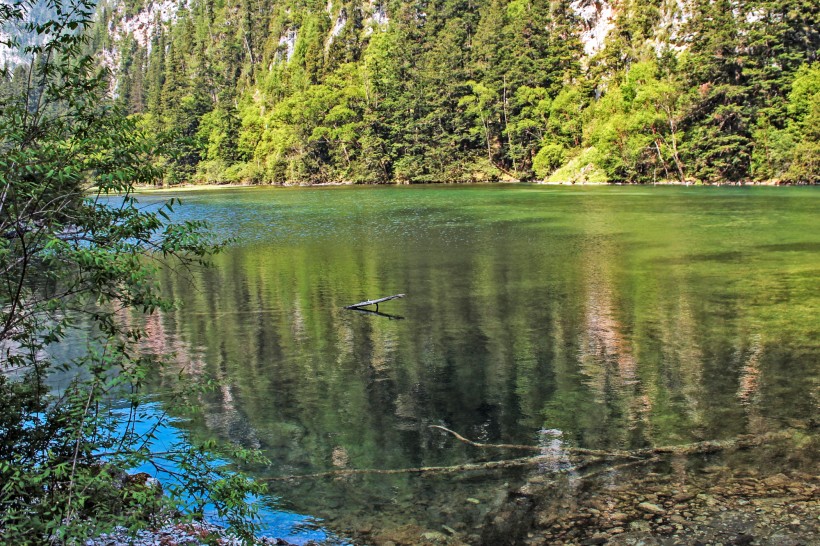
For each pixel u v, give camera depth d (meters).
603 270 20.73
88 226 5.07
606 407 9.21
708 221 33.50
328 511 6.31
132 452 5.05
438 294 17.64
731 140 67.81
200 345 12.90
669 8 88.31
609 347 12.31
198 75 138.38
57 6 4.95
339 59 125.31
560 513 6.18
